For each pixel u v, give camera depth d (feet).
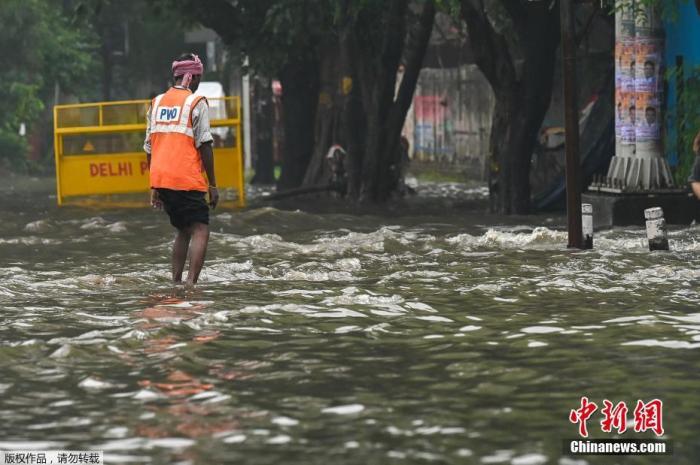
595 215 127.03
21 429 38.78
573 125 94.22
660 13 126.41
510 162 146.20
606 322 57.88
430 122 260.62
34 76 316.81
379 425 38.93
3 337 55.26
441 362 48.83
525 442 36.88
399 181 181.06
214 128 148.56
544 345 52.16
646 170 126.00
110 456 35.60
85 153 147.64
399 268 82.12
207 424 39.19
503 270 79.66
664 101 139.03
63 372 47.37
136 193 147.43
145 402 42.24
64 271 83.10
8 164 308.81
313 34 177.06
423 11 162.30
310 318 59.93
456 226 124.47
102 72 371.97
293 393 43.47
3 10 302.66
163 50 381.81
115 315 61.57
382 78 165.68
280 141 260.62
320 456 35.50
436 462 34.86
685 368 47.01
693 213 124.06
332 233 113.19
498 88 146.61
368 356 50.21
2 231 116.57
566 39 93.71
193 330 56.70
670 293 67.62
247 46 181.06
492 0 164.76
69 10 351.05
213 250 95.96
